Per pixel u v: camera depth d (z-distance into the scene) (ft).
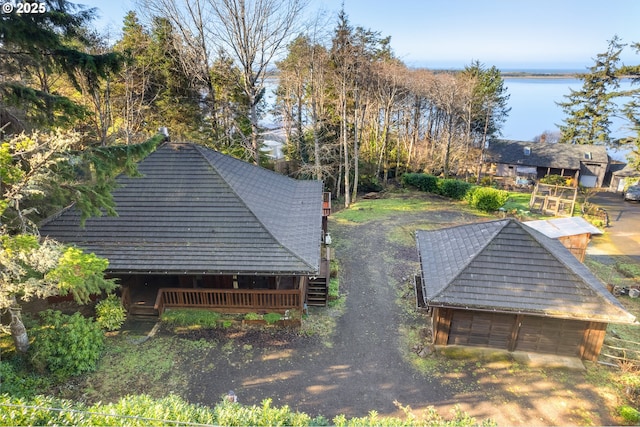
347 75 105.09
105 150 34.14
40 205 39.17
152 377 36.22
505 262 41.98
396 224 87.97
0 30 30.68
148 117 90.53
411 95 134.62
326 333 45.03
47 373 34.09
